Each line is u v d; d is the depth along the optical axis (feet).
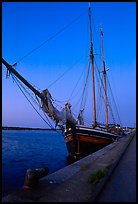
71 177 34.88
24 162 104.27
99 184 29.32
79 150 110.32
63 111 92.53
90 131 111.24
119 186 29.91
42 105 79.46
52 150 167.43
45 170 32.55
